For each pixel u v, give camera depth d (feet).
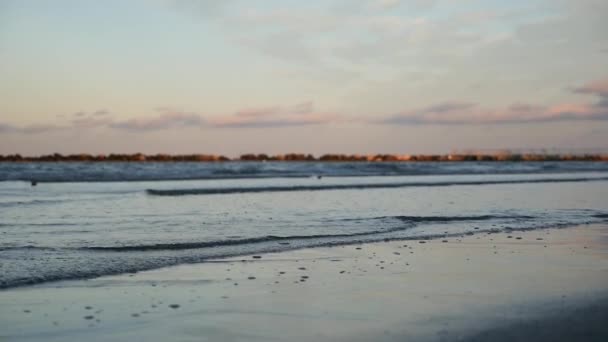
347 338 19.98
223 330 20.90
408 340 19.70
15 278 28.63
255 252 37.60
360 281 29.12
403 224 53.01
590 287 27.76
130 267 32.04
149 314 22.84
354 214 61.46
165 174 163.63
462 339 19.69
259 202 75.56
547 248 39.99
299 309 23.75
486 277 30.12
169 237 43.60
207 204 72.02
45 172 156.35
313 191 99.09
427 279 29.60
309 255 36.73
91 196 84.23
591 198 86.17
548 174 195.11
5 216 56.80
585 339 19.60
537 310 23.31
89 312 23.06
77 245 39.29
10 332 20.35
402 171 210.38
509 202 78.59
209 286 27.89
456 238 44.62
